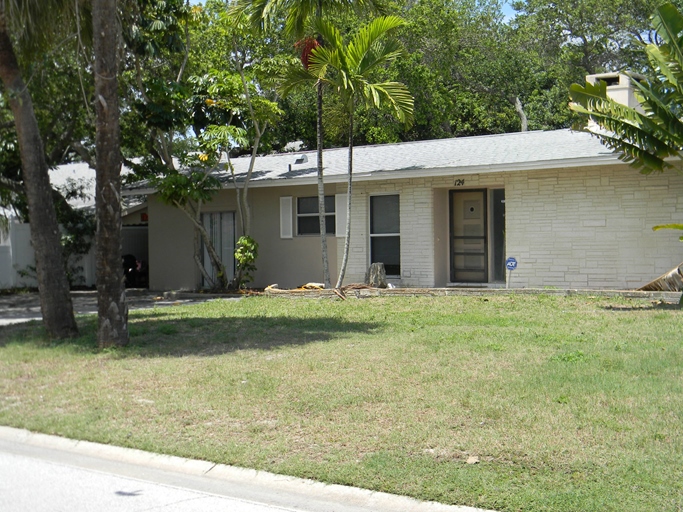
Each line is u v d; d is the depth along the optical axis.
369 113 31.62
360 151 21.86
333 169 19.88
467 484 5.84
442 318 13.41
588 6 34.19
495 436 6.82
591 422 7.05
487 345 10.66
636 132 13.06
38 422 8.05
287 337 11.99
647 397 7.74
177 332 12.76
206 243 20.33
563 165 15.98
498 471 6.08
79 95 19.12
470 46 36.50
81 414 8.26
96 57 11.23
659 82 14.34
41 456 7.43
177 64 22.39
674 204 15.48
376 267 17.80
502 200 18.52
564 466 6.08
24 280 24.56
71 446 7.58
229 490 6.32
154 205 22.81
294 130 33.47
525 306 14.41
